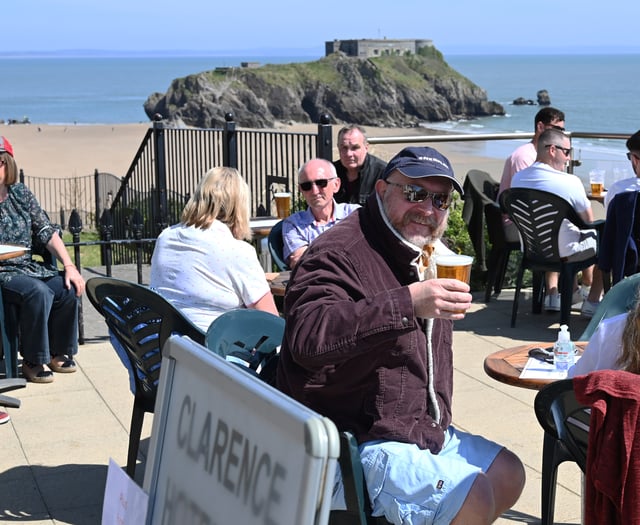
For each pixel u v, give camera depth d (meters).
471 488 2.67
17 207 5.82
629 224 5.99
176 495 1.88
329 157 8.57
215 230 4.10
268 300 4.13
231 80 91.56
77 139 62.94
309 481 1.51
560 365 3.48
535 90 135.38
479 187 8.05
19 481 4.30
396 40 109.88
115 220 13.32
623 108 93.56
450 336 3.05
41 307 5.57
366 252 2.84
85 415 5.16
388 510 2.75
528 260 6.88
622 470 2.34
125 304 3.88
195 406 1.86
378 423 2.81
